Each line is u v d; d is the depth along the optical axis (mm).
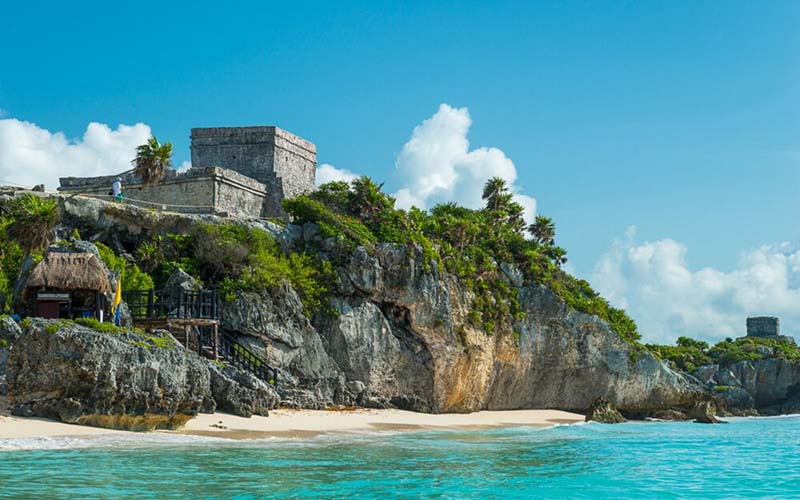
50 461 26547
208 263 60344
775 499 26219
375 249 66875
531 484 28094
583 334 83938
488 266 77562
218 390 44312
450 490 25734
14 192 59469
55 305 44281
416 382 67938
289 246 66250
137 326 49844
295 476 26531
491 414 72438
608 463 35250
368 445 37969
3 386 36031
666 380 90188
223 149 81062
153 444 32375
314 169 86562
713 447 45375
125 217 61406
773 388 125375
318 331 62781
